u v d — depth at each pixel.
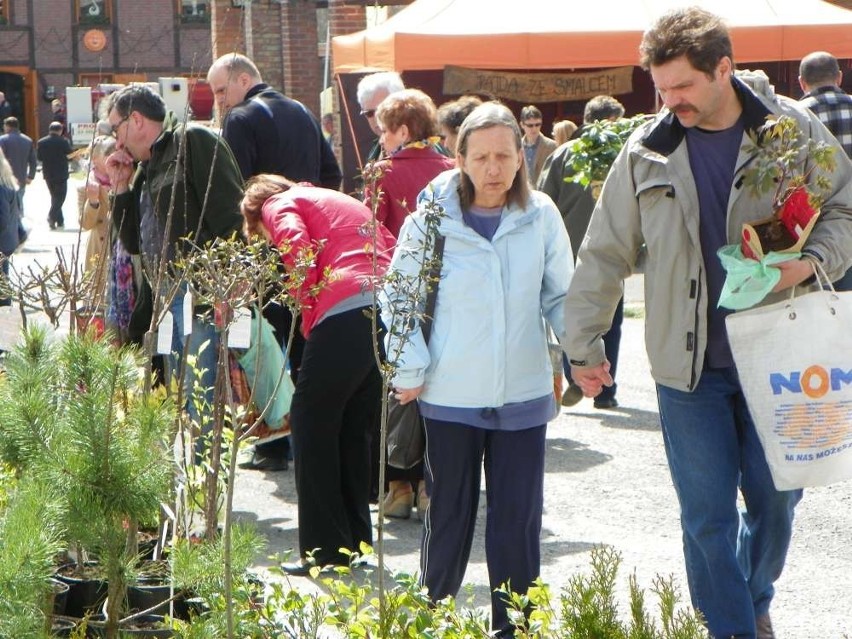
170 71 52.78
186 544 3.72
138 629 3.91
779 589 5.59
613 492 7.34
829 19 14.77
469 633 3.60
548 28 14.41
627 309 14.66
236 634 3.54
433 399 4.56
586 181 8.57
